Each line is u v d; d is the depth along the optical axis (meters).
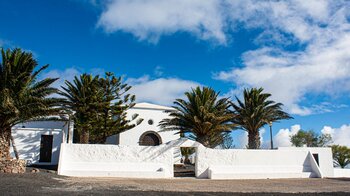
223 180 18.20
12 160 15.59
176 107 22.14
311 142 41.34
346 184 15.77
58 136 22.34
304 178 20.28
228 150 20.70
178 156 27.97
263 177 20.06
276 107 24.56
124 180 16.22
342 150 38.09
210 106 21.88
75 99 22.94
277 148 23.78
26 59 16.48
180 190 11.91
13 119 16.34
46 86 17.59
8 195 8.95
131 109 29.73
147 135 29.88
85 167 18.70
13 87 15.98
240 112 24.80
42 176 14.78
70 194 9.61
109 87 24.34
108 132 24.55
